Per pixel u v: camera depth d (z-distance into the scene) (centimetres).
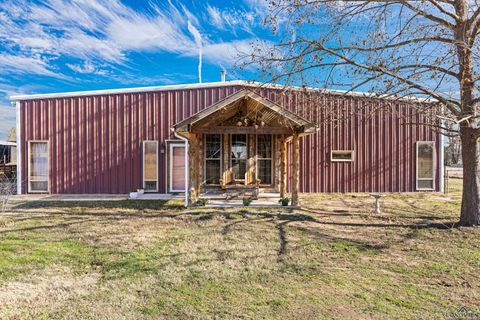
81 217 723
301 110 905
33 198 1030
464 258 434
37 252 462
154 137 1138
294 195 827
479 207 588
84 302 309
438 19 550
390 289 339
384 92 540
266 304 304
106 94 1130
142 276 373
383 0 502
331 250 473
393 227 608
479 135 567
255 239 534
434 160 1182
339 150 1157
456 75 558
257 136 1017
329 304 304
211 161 1003
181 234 567
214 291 332
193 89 1145
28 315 284
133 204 903
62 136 1129
